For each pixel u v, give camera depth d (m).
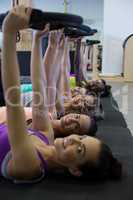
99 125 3.00
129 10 9.16
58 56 2.28
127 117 4.54
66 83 2.81
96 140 1.62
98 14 11.72
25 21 1.41
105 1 9.20
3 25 1.42
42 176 1.62
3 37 1.43
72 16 1.61
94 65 6.35
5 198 1.44
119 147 2.34
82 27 2.01
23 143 1.49
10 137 1.48
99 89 4.32
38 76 1.85
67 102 2.90
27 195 1.47
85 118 2.34
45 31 1.66
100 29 10.34
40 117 1.88
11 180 1.60
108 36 9.30
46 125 1.89
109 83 8.34
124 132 2.81
